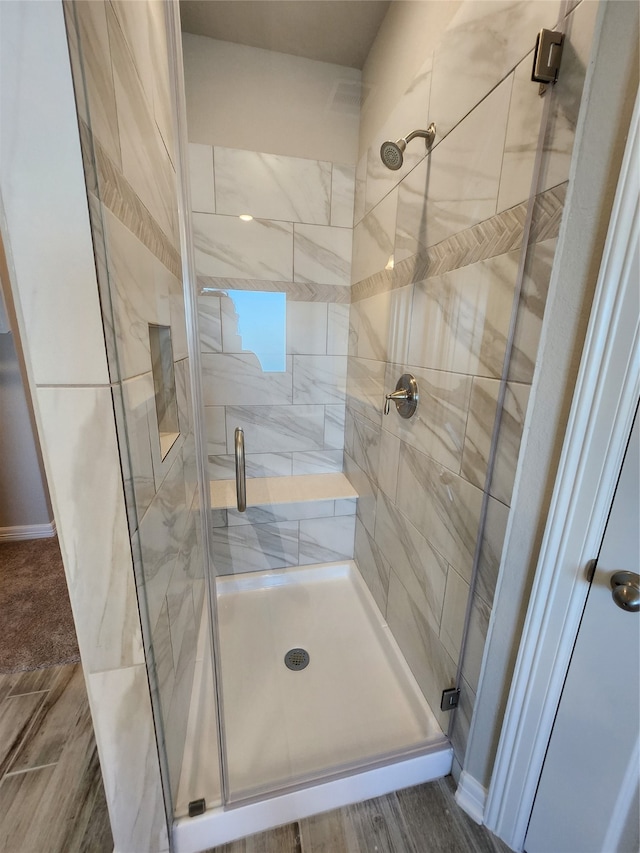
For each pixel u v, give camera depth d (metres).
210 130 1.56
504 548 0.81
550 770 0.80
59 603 1.71
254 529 1.78
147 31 0.84
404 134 1.25
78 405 0.56
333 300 1.87
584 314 0.62
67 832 0.93
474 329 0.90
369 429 1.67
